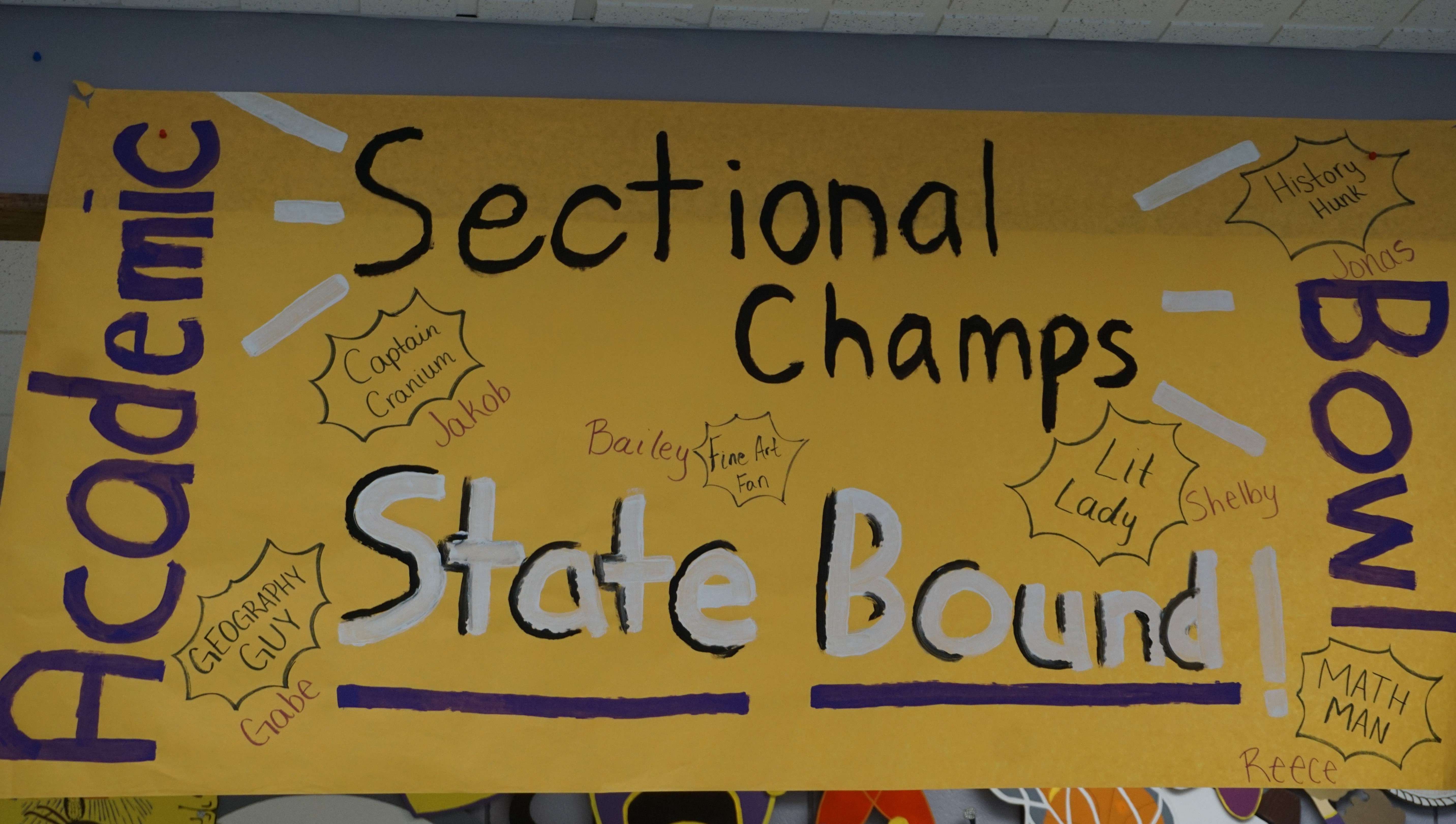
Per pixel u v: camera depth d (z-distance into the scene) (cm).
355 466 192
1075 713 192
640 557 192
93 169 200
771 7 211
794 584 194
